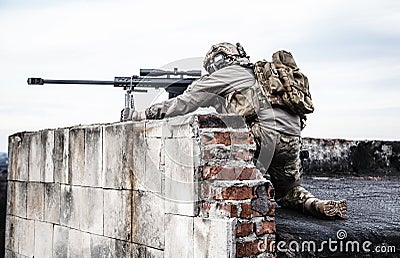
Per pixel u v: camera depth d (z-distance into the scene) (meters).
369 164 9.44
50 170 5.69
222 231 3.70
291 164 4.96
